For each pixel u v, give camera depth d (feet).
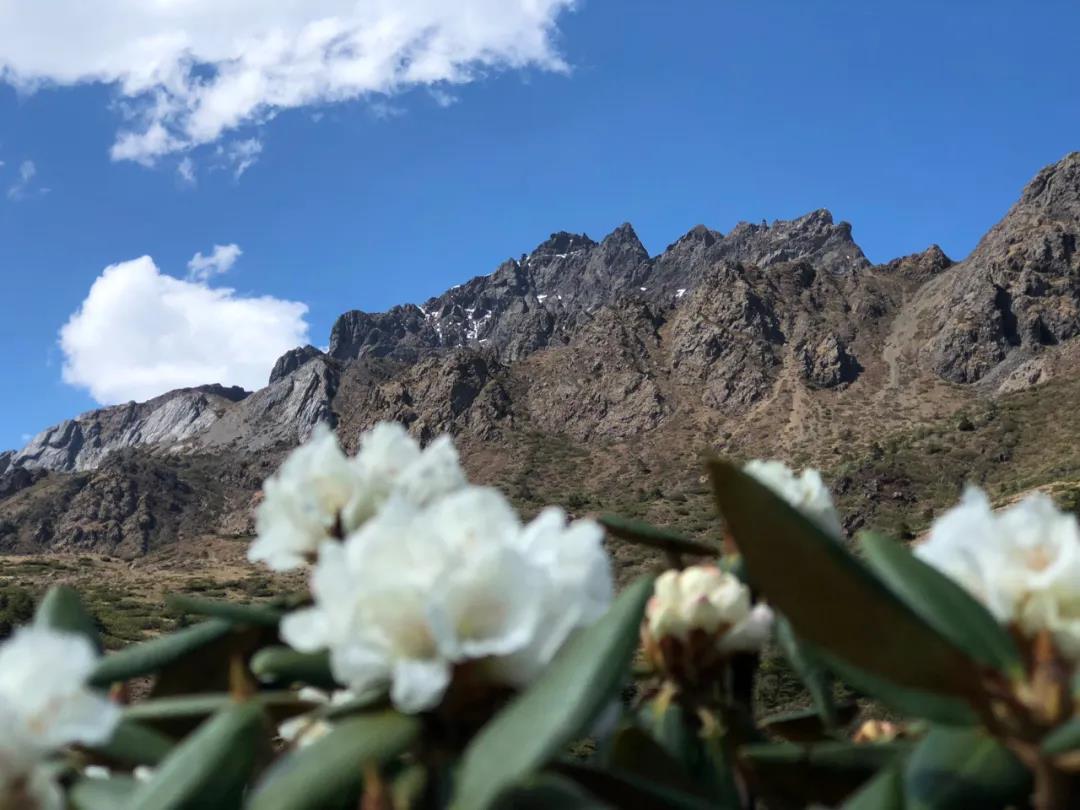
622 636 3.93
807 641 4.34
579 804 4.56
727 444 507.71
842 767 5.49
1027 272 530.68
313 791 3.97
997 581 4.59
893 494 392.06
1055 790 4.11
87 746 5.08
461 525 4.54
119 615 202.59
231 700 4.99
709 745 6.05
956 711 4.40
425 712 4.33
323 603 4.37
